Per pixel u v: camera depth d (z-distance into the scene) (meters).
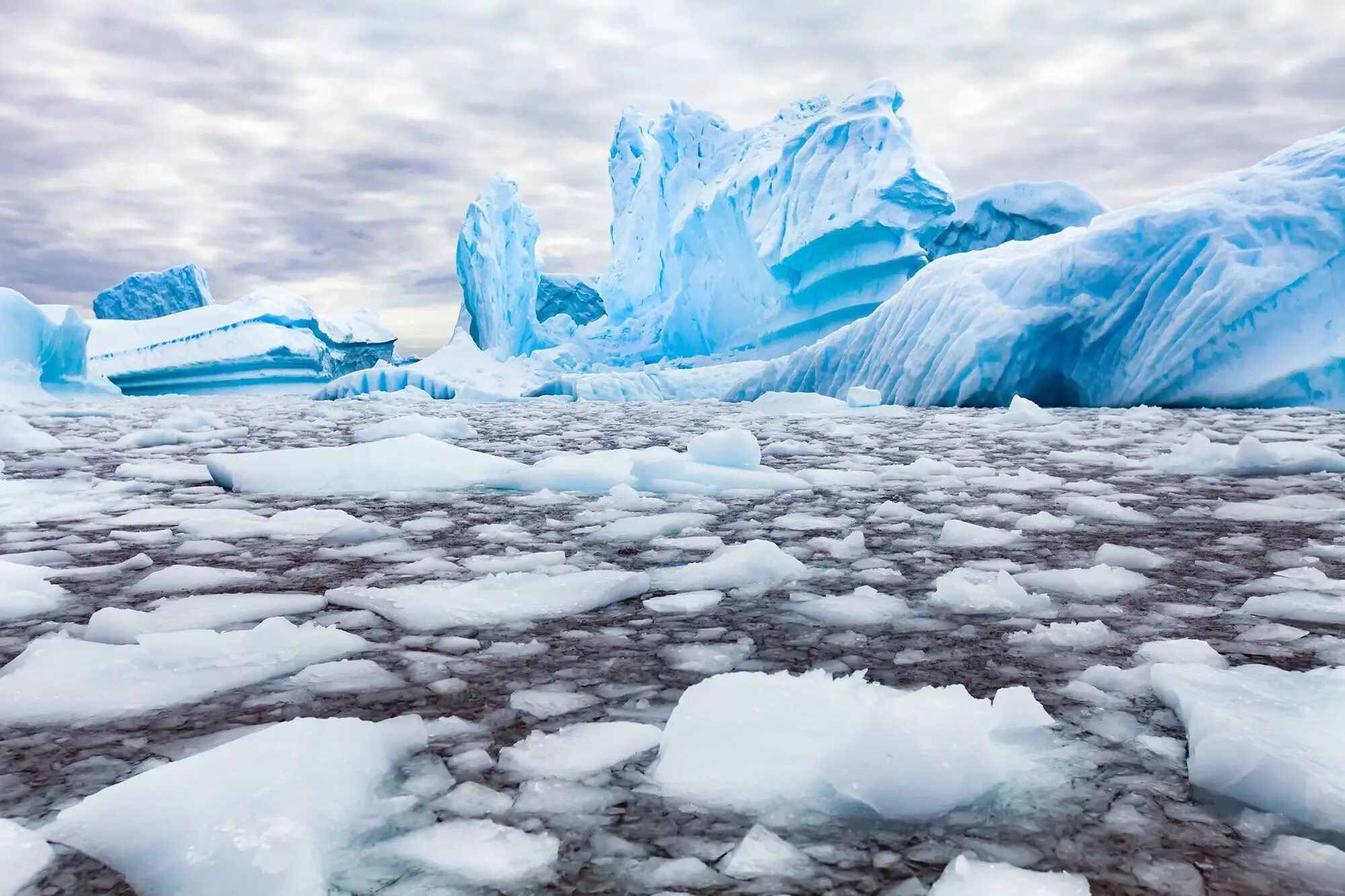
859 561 2.45
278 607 1.95
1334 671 1.36
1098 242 11.60
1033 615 1.87
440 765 1.13
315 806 0.94
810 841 0.94
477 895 0.83
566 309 51.28
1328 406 9.49
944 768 1.02
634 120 38.88
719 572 2.22
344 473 4.30
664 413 12.76
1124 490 3.87
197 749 1.19
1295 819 0.96
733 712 1.23
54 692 1.39
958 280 13.09
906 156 24.16
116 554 2.66
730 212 28.92
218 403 19.27
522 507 3.60
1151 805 1.01
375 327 45.84
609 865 0.89
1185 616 1.85
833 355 14.91
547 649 1.66
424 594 2.00
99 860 0.88
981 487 4.10
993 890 0.80
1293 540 2.70
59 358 17.95
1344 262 10.01
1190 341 10.27
